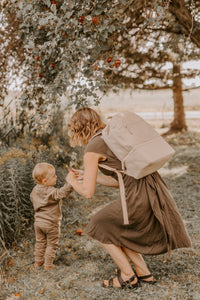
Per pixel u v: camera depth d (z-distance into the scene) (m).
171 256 2.81
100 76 2.71
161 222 2.07
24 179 3.49
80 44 2.55
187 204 4.27
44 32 2.93
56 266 2.73
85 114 2.21
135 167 1.99
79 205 4.26
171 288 2.30
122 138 2.01
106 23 2.52
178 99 11.02
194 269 2.57
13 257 2.87
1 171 3.17
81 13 2.49
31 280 2.50
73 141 2.27
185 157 7.18
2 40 3.88
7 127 4.60
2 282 2.46
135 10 4.18
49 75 3.08
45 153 4.20
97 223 2.20
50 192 2.57
